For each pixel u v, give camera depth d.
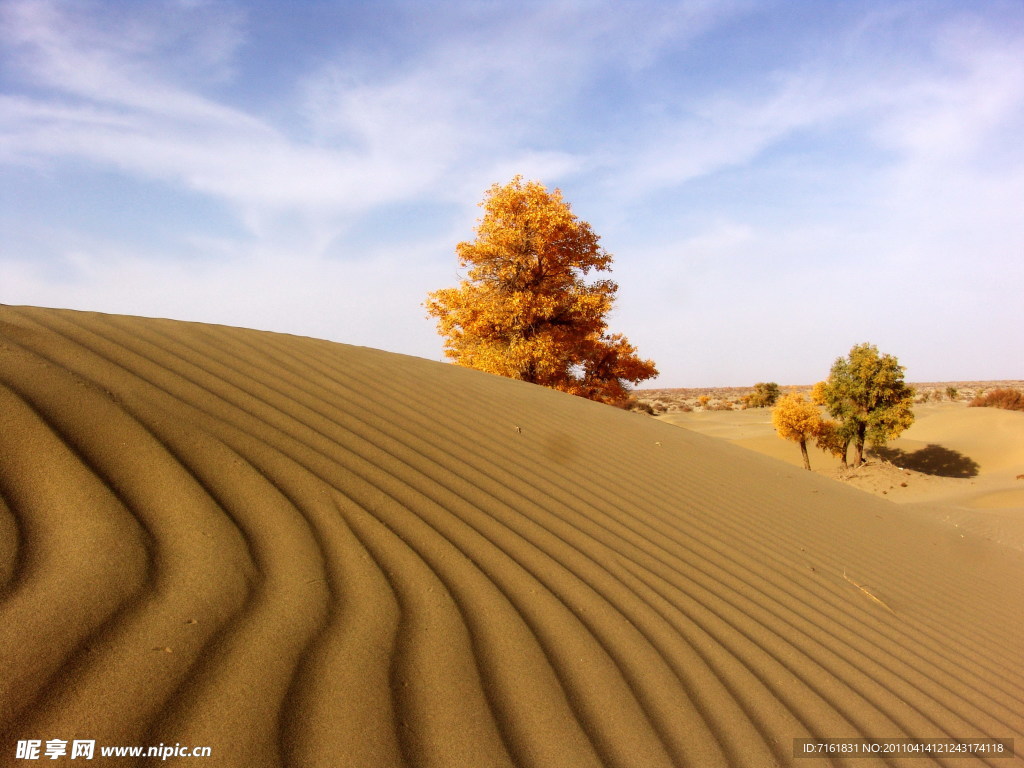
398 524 3.15
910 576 5.73
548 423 7.04
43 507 2.31
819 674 3.14
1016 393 49.84
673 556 4.18
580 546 3.76
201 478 2.85
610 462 6.22
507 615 2.69
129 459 2.78
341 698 1.90
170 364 4.37
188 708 1.69
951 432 39.69
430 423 5.36
